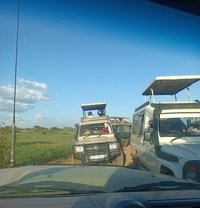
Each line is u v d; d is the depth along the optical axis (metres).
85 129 14.66
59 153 15.02
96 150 13.50
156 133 9.47
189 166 7.48
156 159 8.82
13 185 3.45
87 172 4.11
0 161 11.27
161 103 10.52
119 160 13.49
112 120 16.11
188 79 10.88
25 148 15.49
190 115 10.07
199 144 8.91
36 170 4.24
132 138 13.34
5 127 12.09
